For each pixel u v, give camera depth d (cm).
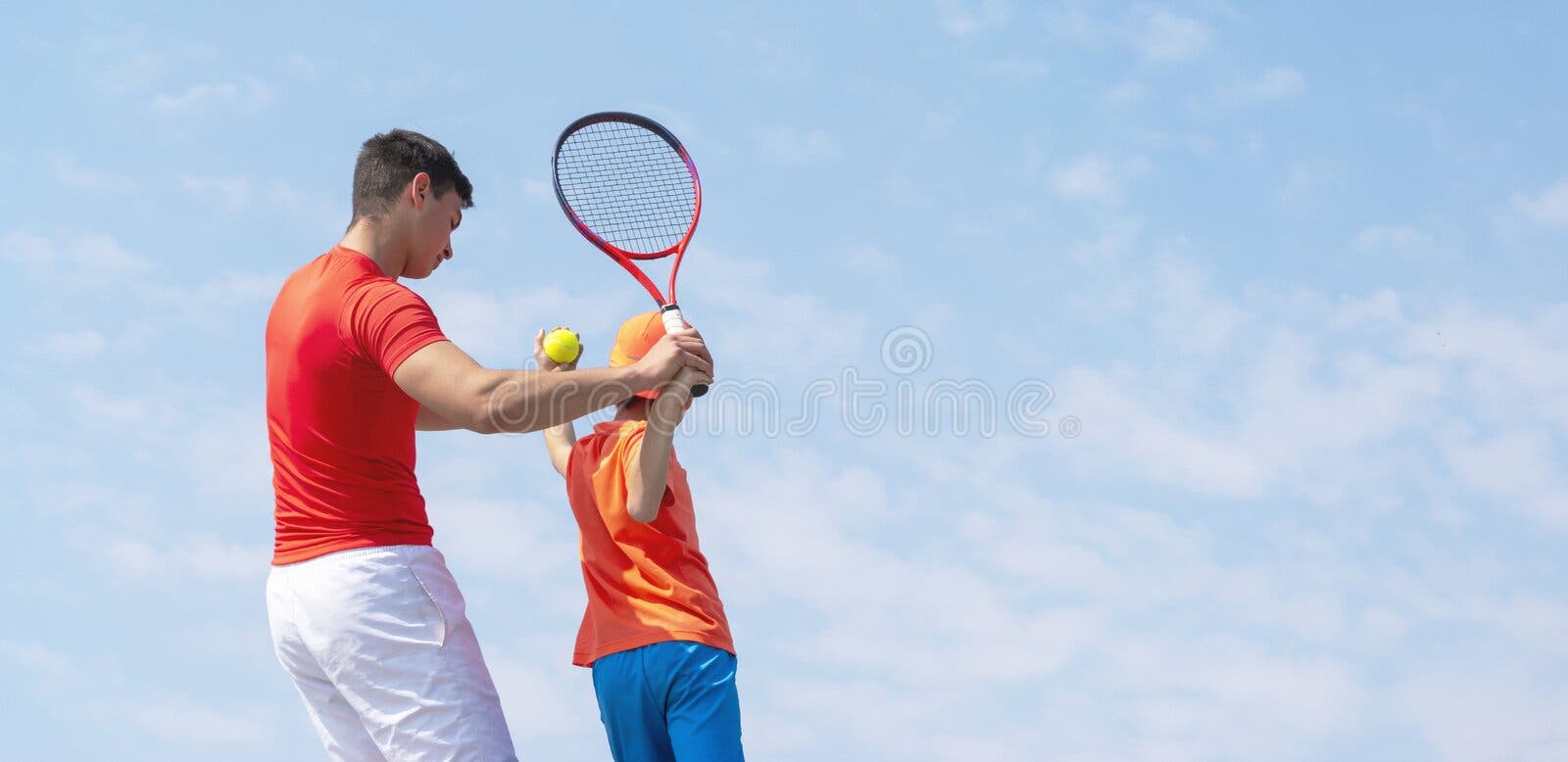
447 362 406
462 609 441
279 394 432
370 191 455
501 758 431
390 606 423
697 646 462
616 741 480
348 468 425
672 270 539
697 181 565
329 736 445
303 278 440
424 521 445
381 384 424
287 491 433
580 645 488
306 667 437
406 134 465
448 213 470
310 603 423
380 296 418
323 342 421
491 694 438
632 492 459
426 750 422
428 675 424
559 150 555
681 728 460
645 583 469
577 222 545
